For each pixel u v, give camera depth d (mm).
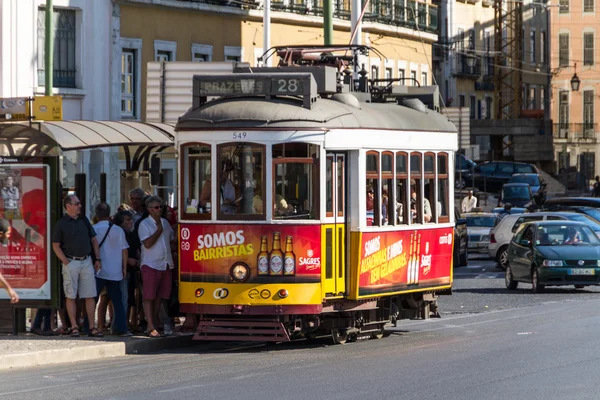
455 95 117875
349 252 27500
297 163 26328
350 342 28453
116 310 27641
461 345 27016
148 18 60500
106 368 23453
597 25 160375
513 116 133625
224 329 26328
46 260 27562
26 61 53906
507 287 46406
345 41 78375
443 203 31406
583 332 29047
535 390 19984
